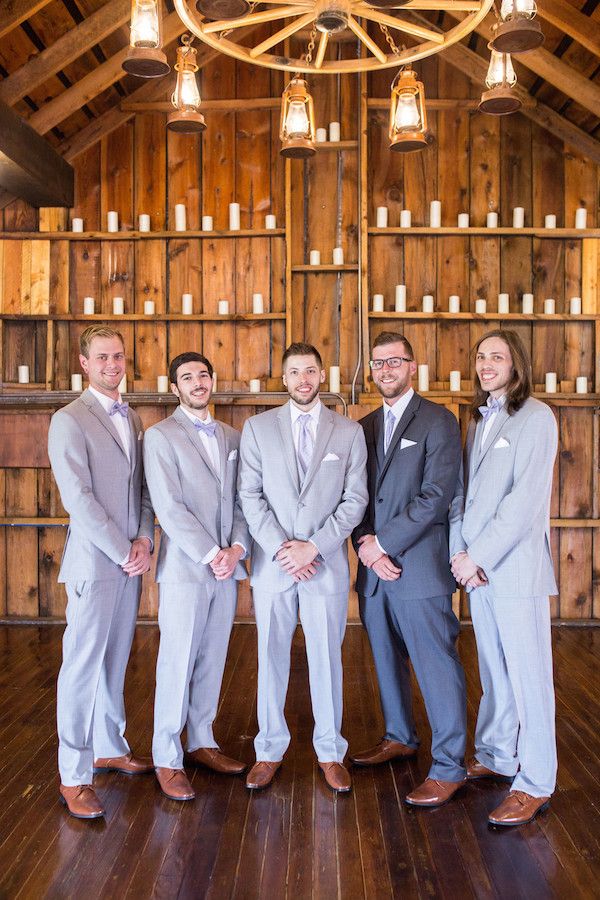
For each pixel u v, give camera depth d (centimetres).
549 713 235
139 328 500
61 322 498
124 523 255
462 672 252
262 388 493
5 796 248
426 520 247
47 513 480
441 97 495
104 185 498
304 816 234
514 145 493
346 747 261
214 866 206
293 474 261
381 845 217
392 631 269
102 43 422
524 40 213
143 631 452
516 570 235
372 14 215
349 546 469
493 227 483
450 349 495
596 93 417
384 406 274
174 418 266
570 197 491
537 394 479
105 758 269
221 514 265
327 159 496
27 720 314
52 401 468
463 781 247
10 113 393
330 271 493
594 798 247
